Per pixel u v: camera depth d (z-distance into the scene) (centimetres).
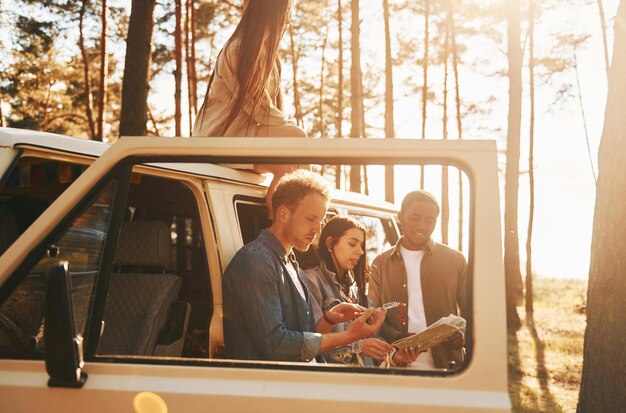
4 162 254
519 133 2025
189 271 329
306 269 349
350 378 212
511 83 2064
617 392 491
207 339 314
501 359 206
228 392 212
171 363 220
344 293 361
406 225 359
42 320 228
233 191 327
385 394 208
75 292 226
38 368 223
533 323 2089
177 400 213
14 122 3159
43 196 313
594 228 514
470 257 214
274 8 331
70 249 229
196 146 229
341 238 353
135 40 880
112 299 323
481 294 209
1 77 3011
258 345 266
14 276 227
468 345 210
